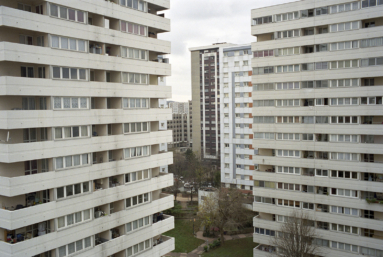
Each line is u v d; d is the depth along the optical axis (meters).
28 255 25.25
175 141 161.38
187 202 78.31
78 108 29.39
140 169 35.62
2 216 24.70
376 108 40.12
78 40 29.27
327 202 43.06
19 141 27.19
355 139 41.78
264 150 49.47
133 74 34.75
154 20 36.91
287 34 45.81
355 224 41.00
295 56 45.19
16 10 24.62
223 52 82.75
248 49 79.94
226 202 57.09
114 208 34.53
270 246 47.50
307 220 42.84
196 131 119.38
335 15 42.12
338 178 42.53
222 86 82.75
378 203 39.62
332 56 42.62
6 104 26.41
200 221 65.19
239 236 60.22
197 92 118.12
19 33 27.05
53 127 27.38
